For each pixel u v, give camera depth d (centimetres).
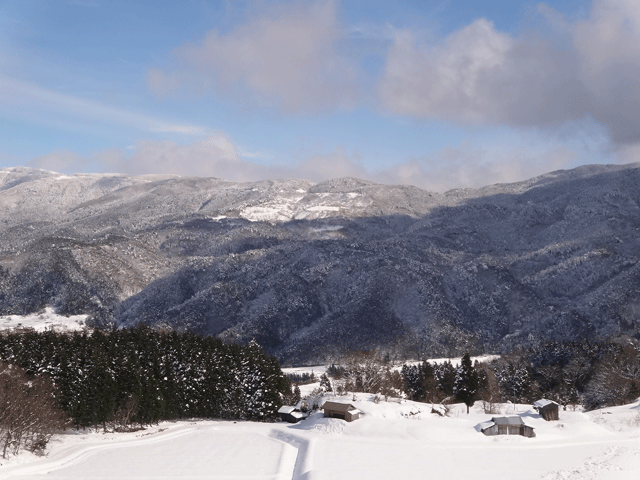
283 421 11656
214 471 7569
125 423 9988
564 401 13712
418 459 8069
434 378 14450
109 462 7881
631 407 11944
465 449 8700
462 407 12556
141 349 11262
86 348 10262
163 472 7456
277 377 12900
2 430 7644
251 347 13250
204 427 10631
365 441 9219
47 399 8719
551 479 6994
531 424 10438
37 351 9875
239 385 11906
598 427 10075
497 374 15838
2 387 7862
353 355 13900
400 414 10731
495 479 7044
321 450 8612
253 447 9050
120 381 10212
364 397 11731
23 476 6956
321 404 11631
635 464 7606
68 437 9125
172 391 11181
